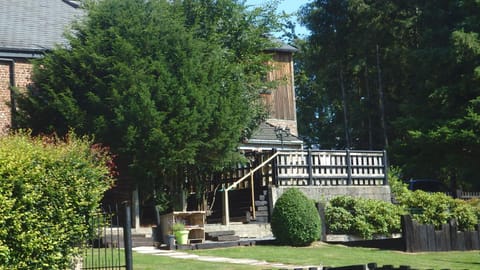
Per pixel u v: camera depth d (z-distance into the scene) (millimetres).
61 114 21156
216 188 25797
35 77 21875
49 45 25766
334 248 19797
